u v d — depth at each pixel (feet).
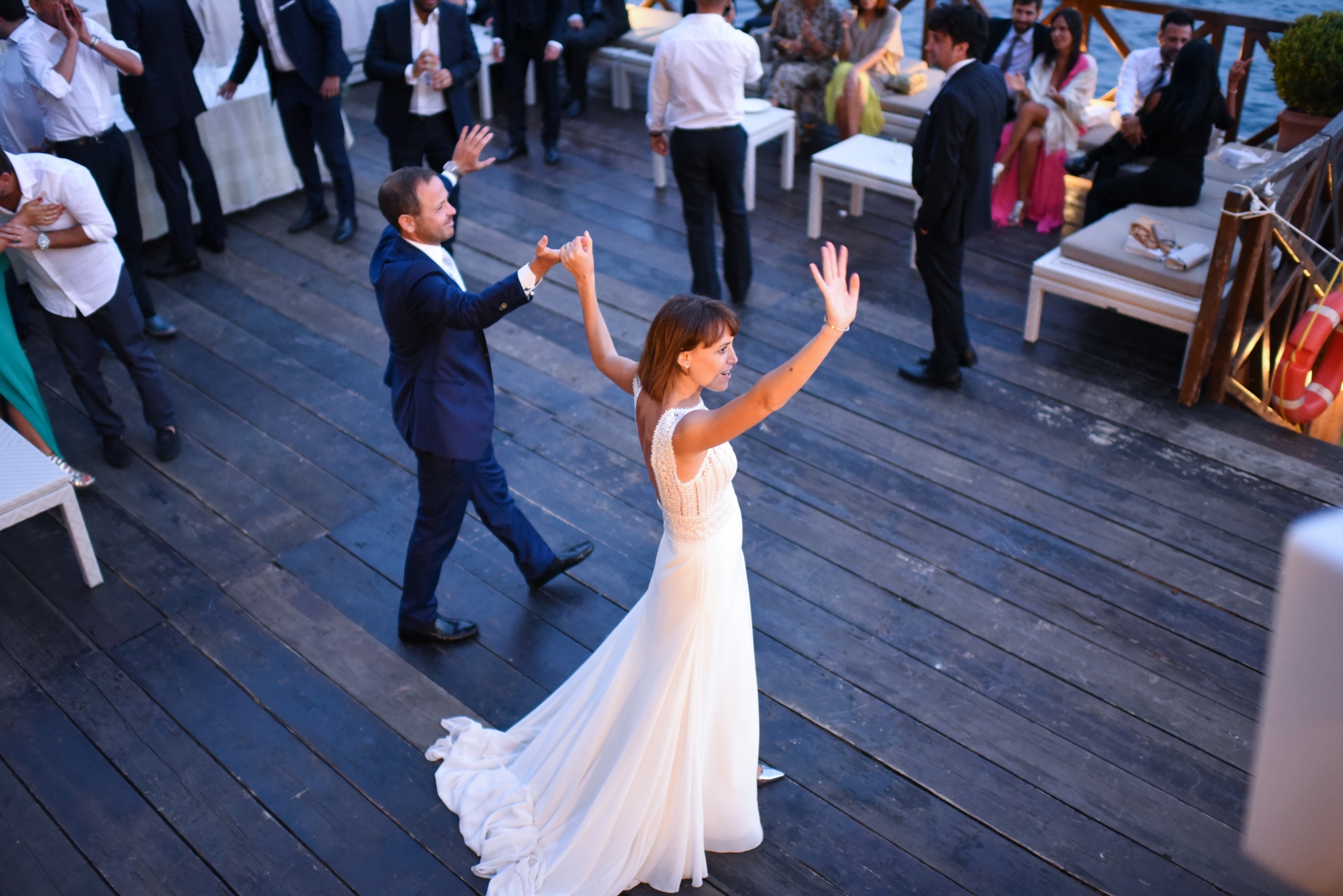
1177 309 13.89
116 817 8.99
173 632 10.97
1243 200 12.62
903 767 9.19
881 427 13.84
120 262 12.68
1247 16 19.52
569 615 11.02
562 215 19.99
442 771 9.12
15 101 14.78
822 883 8.20
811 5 21.33
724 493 7.25
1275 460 12.87
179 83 17.04
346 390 15.12
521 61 21.54
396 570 11.75
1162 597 10.93
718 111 15.11
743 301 16.81
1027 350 15.39
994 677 10.07
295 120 18.85
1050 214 18.83
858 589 11.21
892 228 19.12
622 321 16.51
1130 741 9.34
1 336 12.13
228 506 12.87
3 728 9.91
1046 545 11.73
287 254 18.99
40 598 11.51
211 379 15.44
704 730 7.81
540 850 8.21
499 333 16.30
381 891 8.25
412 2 16.85
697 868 8.11
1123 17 33.83
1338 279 15.97
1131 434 13.50
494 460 10.54
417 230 8.83
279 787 9.20
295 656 10.62
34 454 11.37
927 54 23.32
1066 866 8.28
